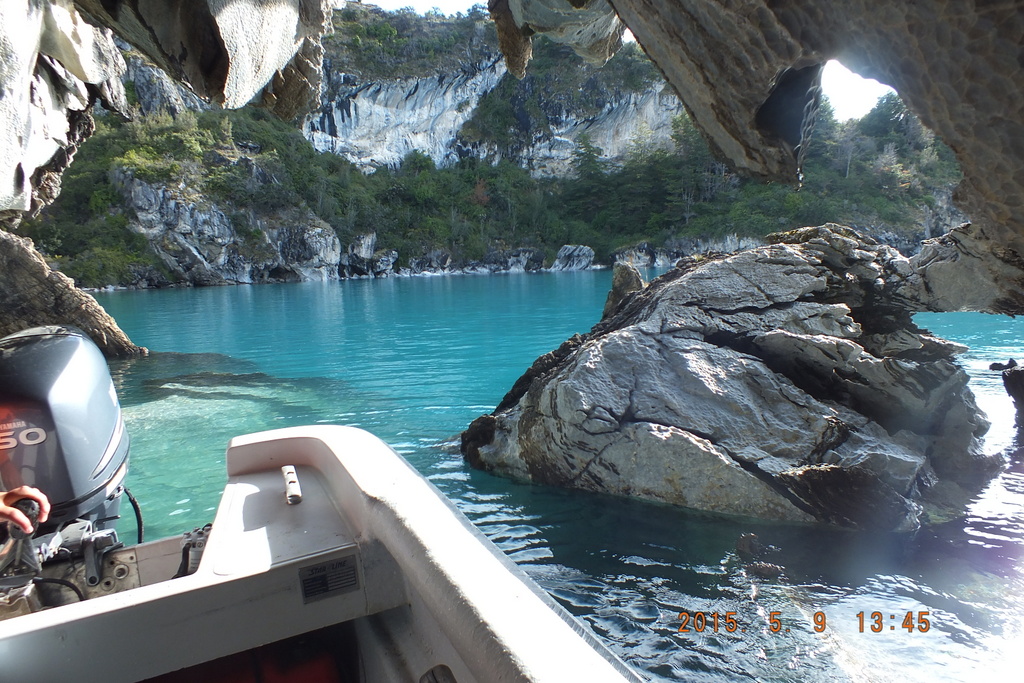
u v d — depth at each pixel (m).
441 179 84.75
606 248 76.62
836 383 5.61
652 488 5.09
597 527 4.65
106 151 54.50
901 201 66.69
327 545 1.20
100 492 2.13
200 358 13.28
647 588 3.79
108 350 13.27
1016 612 3.38
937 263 5.84
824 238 6.43
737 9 1.09
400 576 1.18
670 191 79.81
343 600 1.15
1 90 2.84
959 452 5.44
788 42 1.08
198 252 46.75
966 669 2.94
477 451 6.32
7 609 1.48
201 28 2.73
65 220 47.09
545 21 3.18
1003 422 7.02
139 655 1.03
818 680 2.91
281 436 1.74
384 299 29.17
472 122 96.31
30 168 3.96
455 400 9.40
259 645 1.11
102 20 3.24
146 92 66.31
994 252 1.64
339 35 84.81
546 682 0.72
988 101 0.78
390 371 11.74
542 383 6.04
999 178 0.84
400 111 86.00
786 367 5.72
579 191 91.00
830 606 3.52
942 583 3.72
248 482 1.62
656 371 5.51
